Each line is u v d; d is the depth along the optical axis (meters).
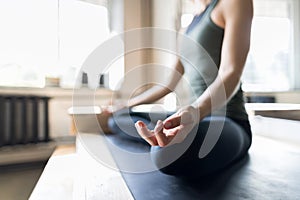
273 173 0.59
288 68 1.49
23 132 1.40
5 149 1.34
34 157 1.40
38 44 1.58
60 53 1.65
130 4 1.82
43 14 1.58
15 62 1.51
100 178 0.57
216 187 0.50
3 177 1.31
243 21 0.62
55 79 1.64
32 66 1.56
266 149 0.83
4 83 1.47
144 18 1.87
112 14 1.80
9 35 1.49
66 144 1.47
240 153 0.67
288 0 1.55
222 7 0.68
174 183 0.53
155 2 1.82
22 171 1.36
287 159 0.71
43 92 1.51
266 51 1.43
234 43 0.61
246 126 0.74
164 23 1.70
